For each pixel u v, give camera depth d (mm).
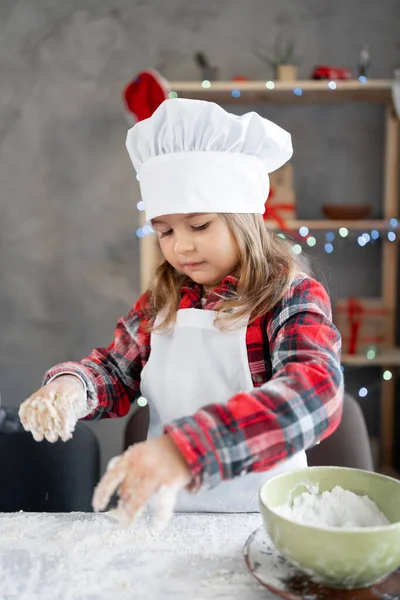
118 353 1079
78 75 2420
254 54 2385
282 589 631
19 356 2564
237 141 886
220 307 945
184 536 781
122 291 2529
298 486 762
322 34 2373
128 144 953
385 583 648
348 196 2447
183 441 588
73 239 2504
